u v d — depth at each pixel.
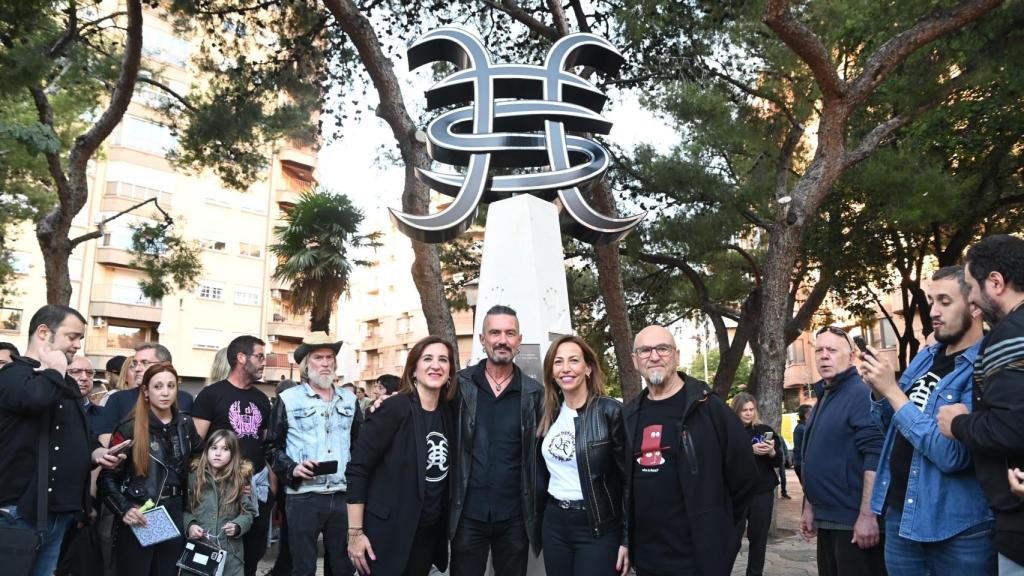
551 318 6.12
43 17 8.76
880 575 3.63
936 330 3.01
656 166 13.00
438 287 10.36
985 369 2.54
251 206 36.56
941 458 2.74
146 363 5.10
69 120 14.72
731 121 12.38
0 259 19.09
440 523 3.72
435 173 6.80
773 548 8.26
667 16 10.96
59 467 3.83
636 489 3.39
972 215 13.66
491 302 6.13
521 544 3.67
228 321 35.25
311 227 14.32
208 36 13.09
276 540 7.84
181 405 5.43
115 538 4.35
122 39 17.11
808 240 15.16
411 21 12.35
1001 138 12.46
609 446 3.52
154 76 14.16
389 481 3.59
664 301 18.86
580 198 6.77
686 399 3.39
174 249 16.86
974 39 9.84
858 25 11.62
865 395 3.80
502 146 6.66
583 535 3.46
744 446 3.35
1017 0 9.15
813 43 9.04
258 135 14.00
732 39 11.79
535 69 6.99
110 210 31.88
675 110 12.26
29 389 3.58
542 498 3.67
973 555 2.70
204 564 4.29
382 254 49.62
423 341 3.77
